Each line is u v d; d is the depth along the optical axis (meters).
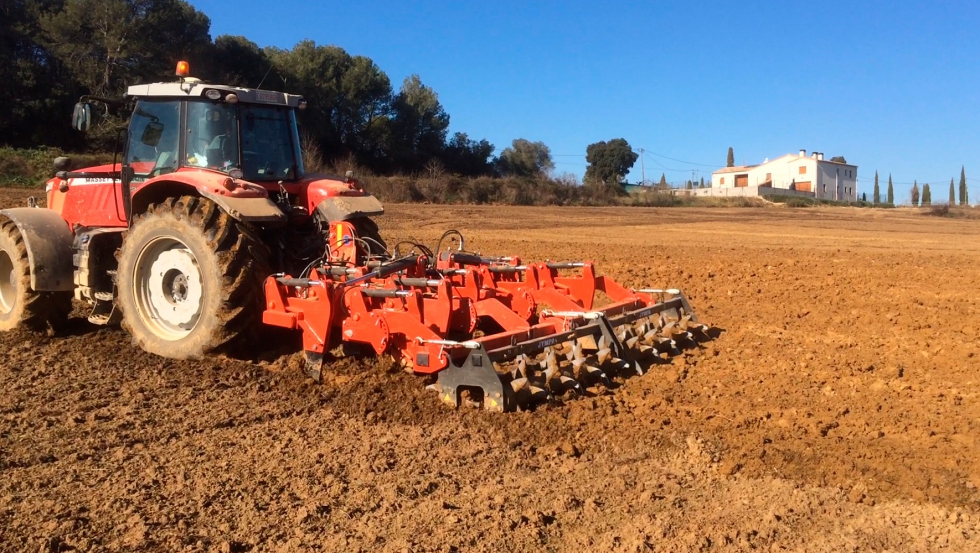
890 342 7.48
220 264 6.11
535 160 70.25
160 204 6.49
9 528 3.56
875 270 13.20
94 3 36.16
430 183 42.38
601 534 3.58
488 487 4.06
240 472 4.21
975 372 6.35
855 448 4.62
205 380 5.90
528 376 5.40
